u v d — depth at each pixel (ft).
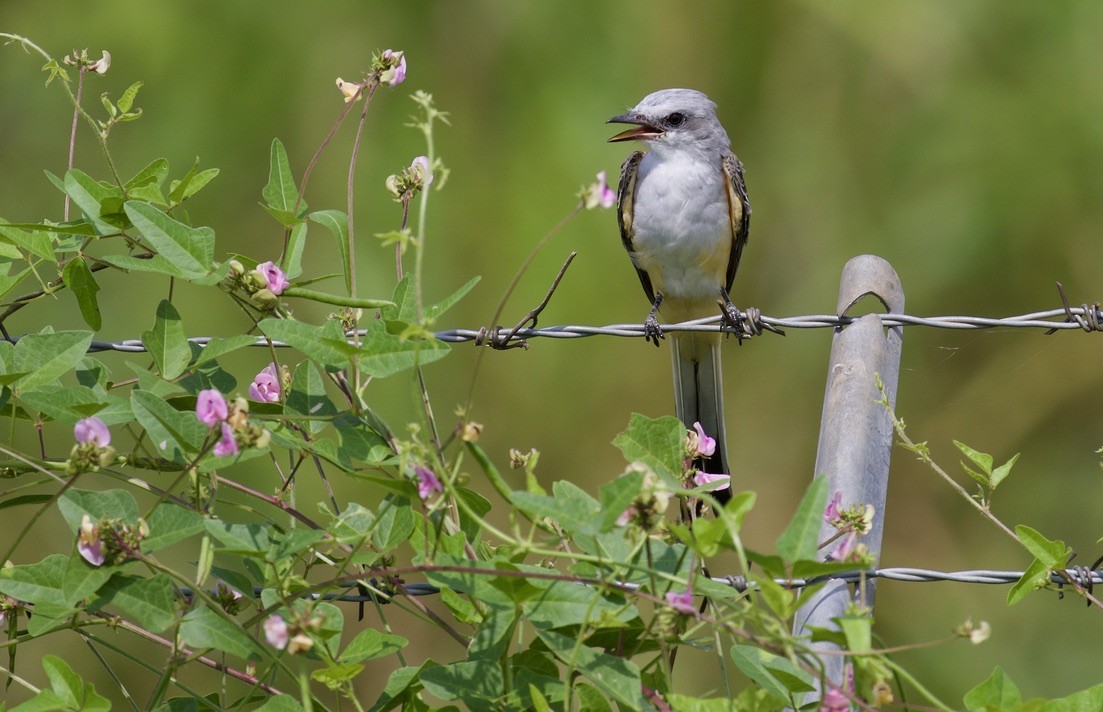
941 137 46.68
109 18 43.86
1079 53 46.09
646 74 46.06
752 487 46.80
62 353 17.11
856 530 16.65
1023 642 44.52
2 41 44.24
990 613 45.78
